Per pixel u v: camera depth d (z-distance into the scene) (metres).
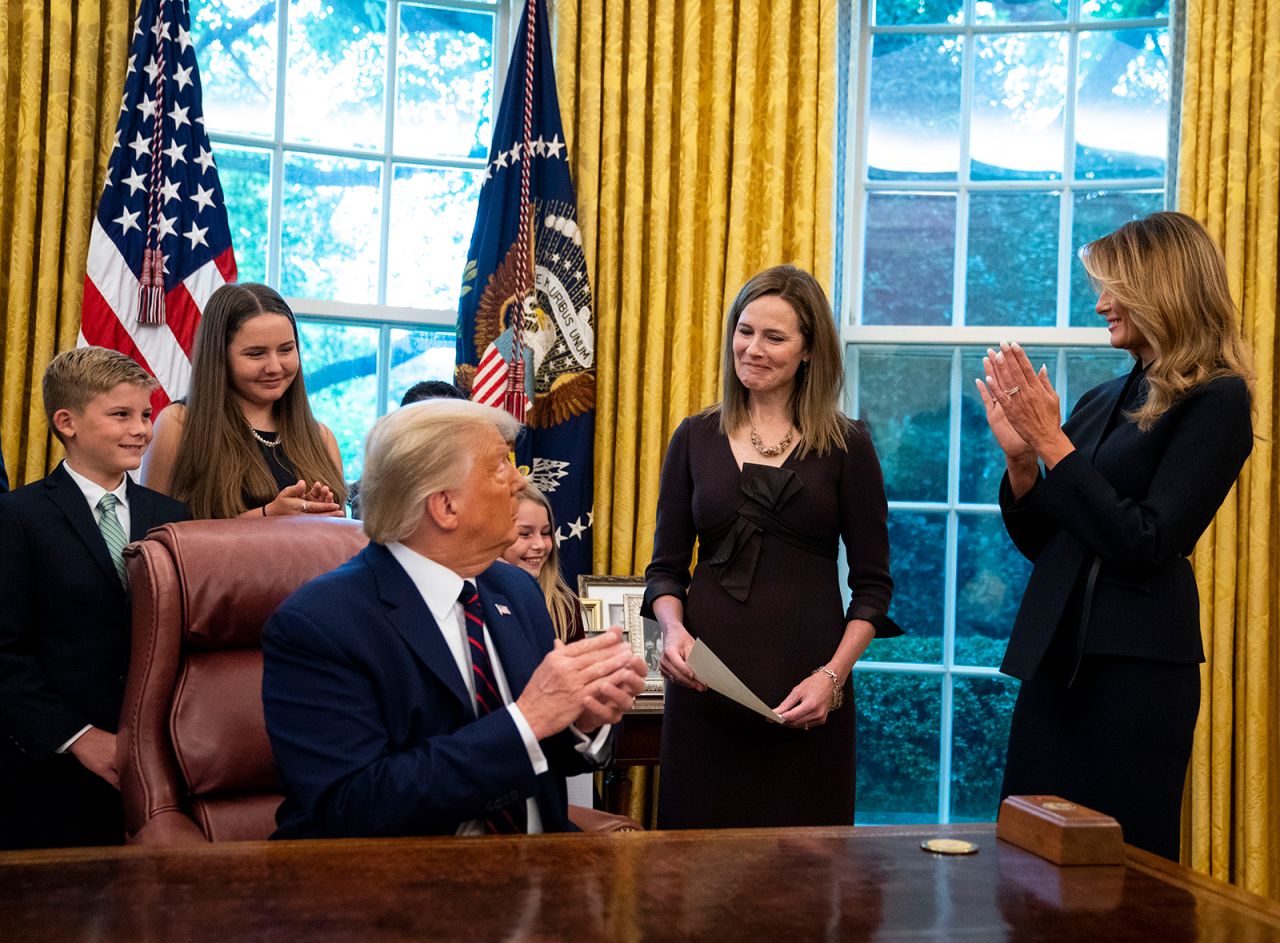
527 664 1.90
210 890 1.29
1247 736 3.90
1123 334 2.28
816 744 2.63
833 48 4.17
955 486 4.46
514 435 1.89
